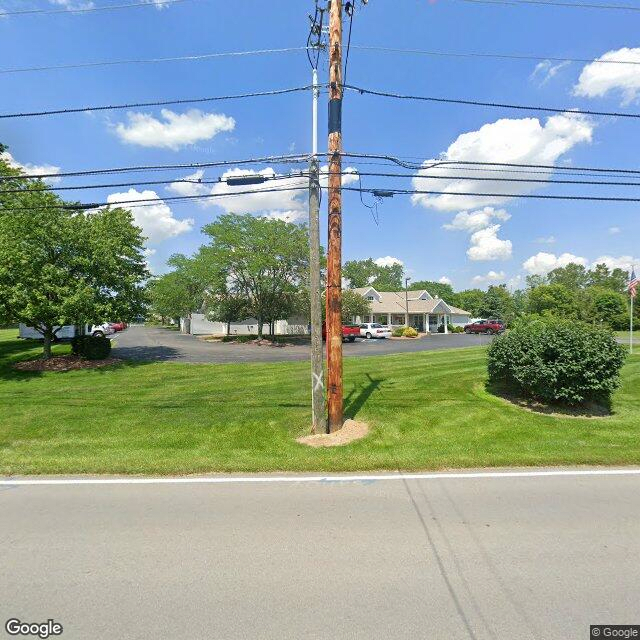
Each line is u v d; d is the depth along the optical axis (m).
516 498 5.30
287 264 32.22
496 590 3.36
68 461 6.83
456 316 69.44
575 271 84.00
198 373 16.20
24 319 17.20
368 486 5.78
